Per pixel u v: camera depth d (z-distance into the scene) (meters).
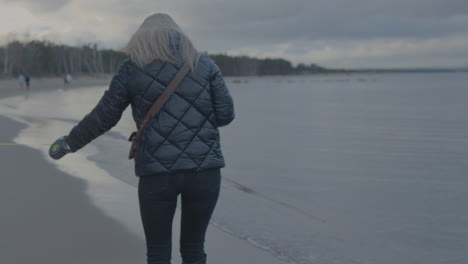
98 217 4.50
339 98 46.72
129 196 5.34
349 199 6.23
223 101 2.37
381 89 79.06
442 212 5.65
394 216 5.42
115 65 147.00
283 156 10.16
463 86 97.50
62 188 5.65
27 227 4.17
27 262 3.40
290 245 4.17
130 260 3.49
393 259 4.00
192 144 2.29
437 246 4.38
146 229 2.42
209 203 2.41
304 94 57.66
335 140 13.50
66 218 4.45
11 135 11.02
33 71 104.25
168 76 2.27
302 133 15.38
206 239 4.13
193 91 2.29
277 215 5.21
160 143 2.26
